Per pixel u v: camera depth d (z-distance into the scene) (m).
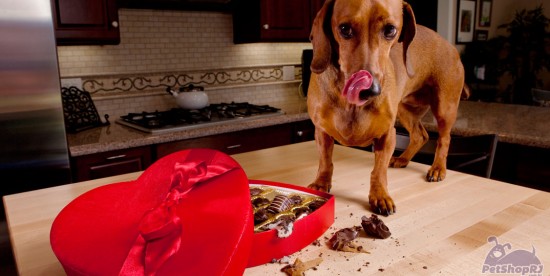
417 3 4.01
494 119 2.19
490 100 4.95
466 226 0.85
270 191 0.94
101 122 2.42
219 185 0.63
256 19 2.73
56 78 1.90
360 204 0.99
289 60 3.32
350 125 0.89
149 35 2.62
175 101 2.78
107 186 0.75
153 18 2.62
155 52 2.67
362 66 0.71
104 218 0.63
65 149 1.97
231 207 0.58
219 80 2.97
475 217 0.89
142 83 2.65
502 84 5.52
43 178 1.95
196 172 0.63
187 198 0.60
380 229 0.80
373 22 0.71
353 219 0.91
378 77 0.71
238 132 2.43
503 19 5.34
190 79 2.84
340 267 0.70
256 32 2.76
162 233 0.52
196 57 2.84
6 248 1.88
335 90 0.87
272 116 2.56
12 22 1.77
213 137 2.34
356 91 0.69
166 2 2.55
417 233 0.83
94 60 2.47
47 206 1.02
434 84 1.21
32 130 1.89
